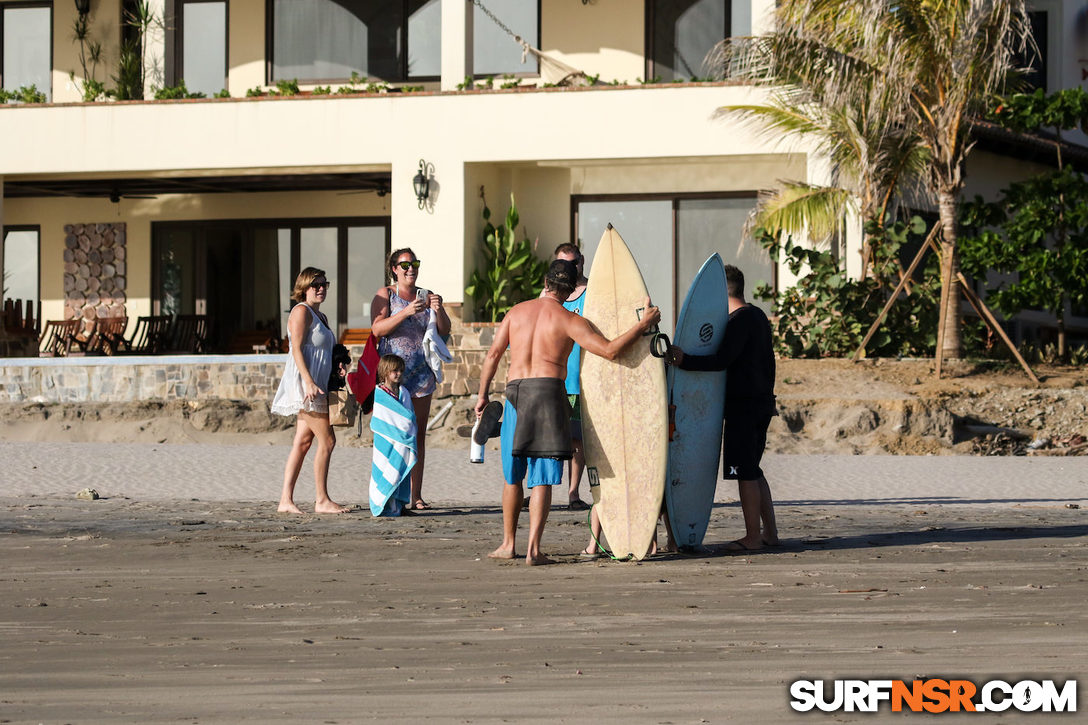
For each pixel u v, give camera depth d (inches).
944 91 2942.9
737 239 3518.7
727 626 880.9
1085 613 912.9
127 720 645.3
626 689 702.5
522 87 3309.5
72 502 1774.1
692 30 3659.0
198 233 3941.9
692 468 1264.8
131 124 3442.4
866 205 3063.5
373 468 1637.6
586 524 1553.9
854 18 2888.8
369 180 3634.4
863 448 2593.5
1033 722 636.1
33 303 4003.4
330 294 3895.2
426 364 1695.4
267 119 3393.2
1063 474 2197.3
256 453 2481.5
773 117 3134.8
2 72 4015.8
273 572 1157.1
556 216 3572.8
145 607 976.3
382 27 3811.5
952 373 2942.9
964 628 861.8
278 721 641.0
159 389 3029.0
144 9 3681.1
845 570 1139.3
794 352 3107.8
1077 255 3245.6
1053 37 4559.5
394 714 653.3
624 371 1221.7
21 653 808.3
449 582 1093.8
